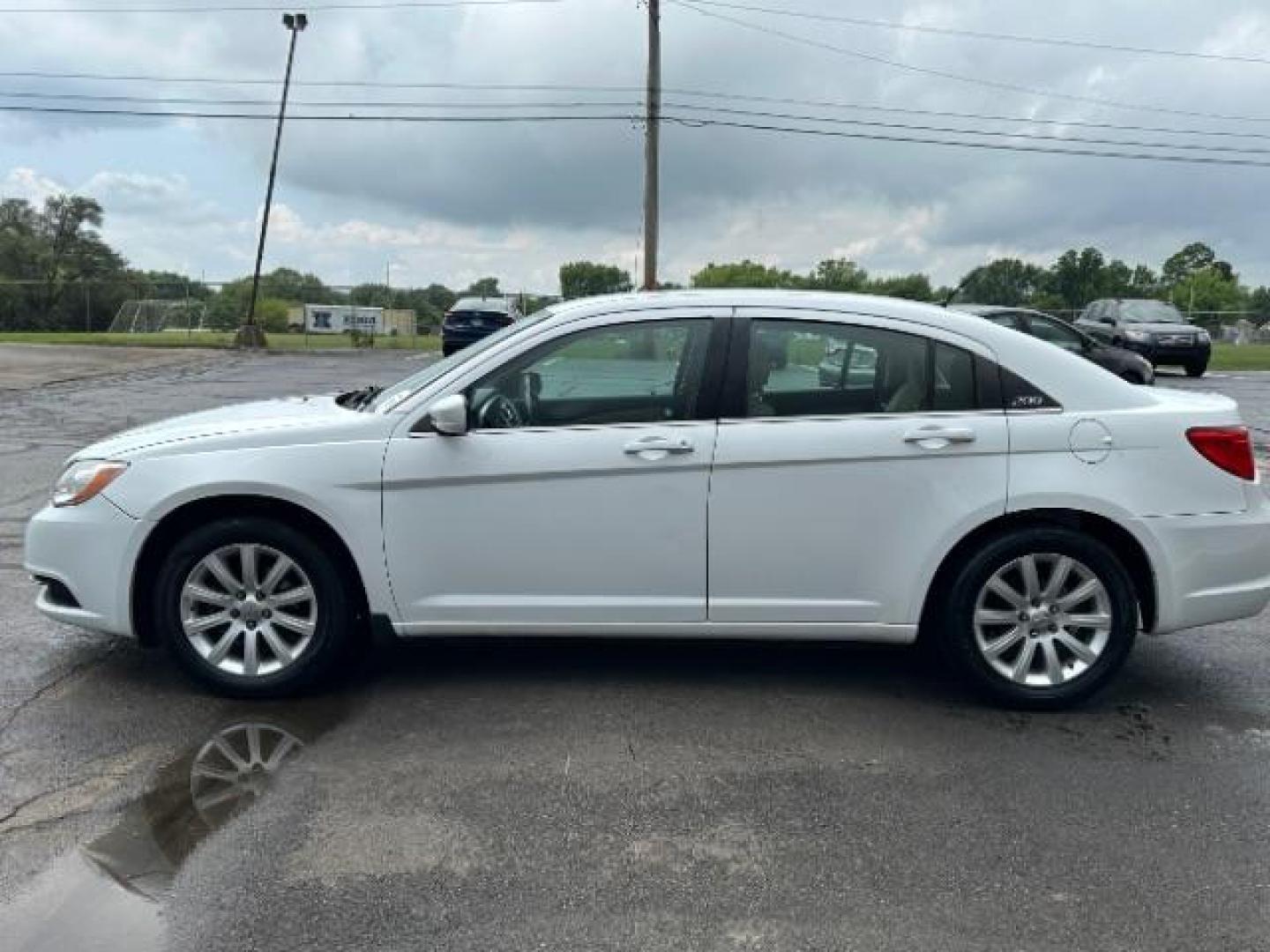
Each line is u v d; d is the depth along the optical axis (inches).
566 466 164.1
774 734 160.7
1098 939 109.3
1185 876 121.6
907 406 166.7
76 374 807.1
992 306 711.7
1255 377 962.1
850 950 106.9
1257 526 168.9
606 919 112.0
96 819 131.7
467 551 166.7
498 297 1125.7
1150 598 170.7
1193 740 160.4
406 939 107.9
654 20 1078.4
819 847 127.3
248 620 170.6
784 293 171.5
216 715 165.2
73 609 172.2
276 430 168.7
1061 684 169.5
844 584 167.3
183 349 1136.2
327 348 1240.2
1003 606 169.8
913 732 162.6
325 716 165.3
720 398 166.1
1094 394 168.4
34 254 2691.9
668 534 165.8
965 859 125.0
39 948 105.2
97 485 169.2
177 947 106.0
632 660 192.2
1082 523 169.6
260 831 129.0
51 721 161.8
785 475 164.2
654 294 173.2
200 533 167.5
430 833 129.4
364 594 172.9
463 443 164.7
